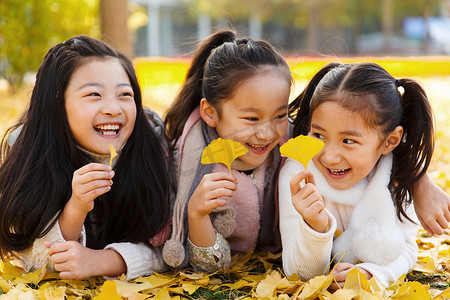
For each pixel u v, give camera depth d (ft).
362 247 5.62
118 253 5.94
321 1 82.74
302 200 5.19
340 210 6.13
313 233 5.19
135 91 6.38
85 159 6.17
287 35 100.48
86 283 5.77
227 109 6.02
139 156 6.38
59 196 5.90
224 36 6.88
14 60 24.44
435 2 86.38
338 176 5.93
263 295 5.19
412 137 6.07
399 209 5.91
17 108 20.12
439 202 6.14
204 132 6.45
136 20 46.14
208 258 5.96
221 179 5.65
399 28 100.99
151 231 6.16
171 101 7.73
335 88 5.64
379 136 5.73
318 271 5.49
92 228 6.44
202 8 85.15
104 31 18.75
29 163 5.99
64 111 5.97
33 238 5.84
